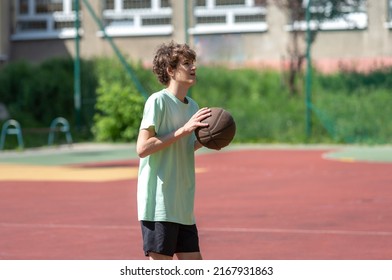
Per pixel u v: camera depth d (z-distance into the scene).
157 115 10.34
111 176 32.12
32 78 54.12
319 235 18.34
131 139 50.41
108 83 52.28
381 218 20.88
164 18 57.38
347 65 52.28
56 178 31.44
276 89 51.75
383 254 16.03
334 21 52.25
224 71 53.44
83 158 41.12
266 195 25.83
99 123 50.31
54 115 53.22
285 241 17.61
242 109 51.06
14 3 59.66
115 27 58.06
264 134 49.94
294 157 40.62
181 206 10.45
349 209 22.52
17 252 16.38
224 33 55.19
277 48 54.53
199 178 31.27
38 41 59.16
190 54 10.55
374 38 52.72
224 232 18.81
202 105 51.53
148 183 10.38
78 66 51.09
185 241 10.59
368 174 32.16
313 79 51.28
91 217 21.23
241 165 36.72
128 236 18.27
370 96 50.03
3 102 53.66
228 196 25.59
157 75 10.69
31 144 48.19
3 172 34.03
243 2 55.94
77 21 51.09
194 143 10.69
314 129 49.50
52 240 17.80
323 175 32.03
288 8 51.44
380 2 52.59
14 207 23.23
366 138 48.38
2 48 58.44
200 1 56.59
